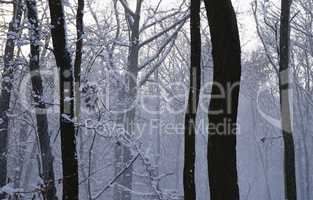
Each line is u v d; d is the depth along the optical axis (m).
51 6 6.55
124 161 19.23
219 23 5.48
